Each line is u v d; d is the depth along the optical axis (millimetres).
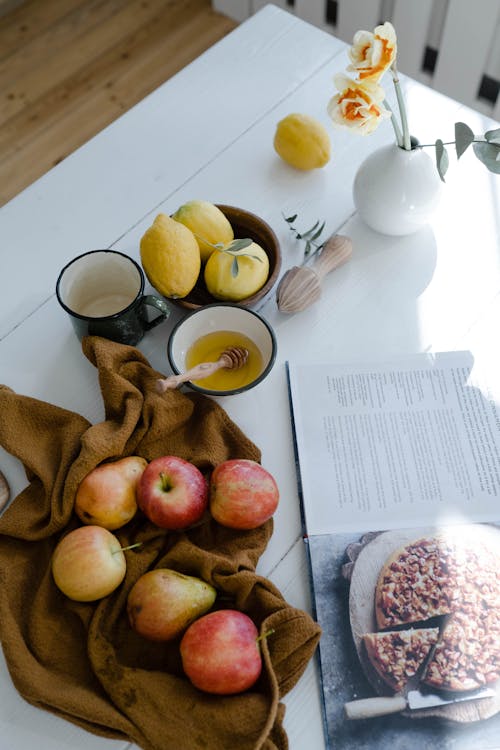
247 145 936
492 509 678
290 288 773
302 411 738
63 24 1844
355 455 712
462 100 1536
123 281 754
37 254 853
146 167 918
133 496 643
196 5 1869
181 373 699
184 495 621
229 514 627
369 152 922
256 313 721
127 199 893
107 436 661
